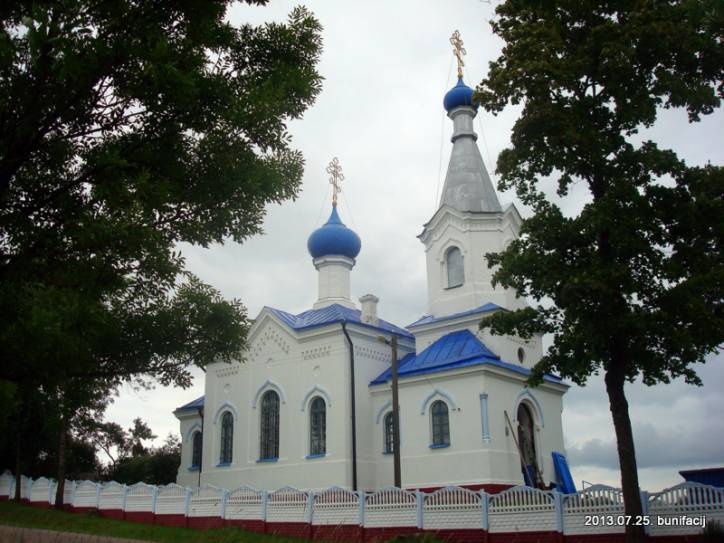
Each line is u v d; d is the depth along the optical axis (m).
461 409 28.88
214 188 11.26
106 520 28.47
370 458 32.31
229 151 11.17
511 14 18.34
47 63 8.77
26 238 9.54
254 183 11.42
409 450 30.27
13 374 12.05
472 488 27.45
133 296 13.08
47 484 36.34
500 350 31.23
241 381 37.19
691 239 15.95
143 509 29.59
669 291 15.09
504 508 19.33
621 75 16.20
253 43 11.75
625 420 15.73
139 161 10.07
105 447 51.62
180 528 26.02
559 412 33.62
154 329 14.71
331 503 23.17
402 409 31.14
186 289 15.73
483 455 27.58
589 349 15.58
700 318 14.74
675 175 16.23
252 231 12.48
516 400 30.39
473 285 33.53
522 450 30.47
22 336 11.50
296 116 11.96
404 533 21.06
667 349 15.52
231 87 11.05
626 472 15.47
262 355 36.56
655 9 16.23
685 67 16.67
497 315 17.31
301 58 12.12
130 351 14.59
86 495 33.16
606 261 15.86
